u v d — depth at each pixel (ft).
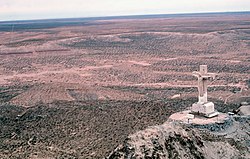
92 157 196.34
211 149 153.69
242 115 199.41
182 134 149.79
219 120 177.78
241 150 160.76
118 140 208.64
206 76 185.68
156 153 136.67
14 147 233.76
